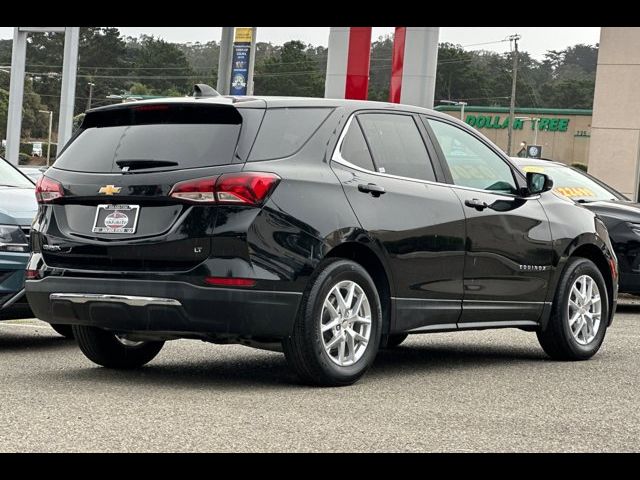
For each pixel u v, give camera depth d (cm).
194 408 572
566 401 627
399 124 718
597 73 2786
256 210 614
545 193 823
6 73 9706
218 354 809
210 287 609
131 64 11475
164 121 655
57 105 9850
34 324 995
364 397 620
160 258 622
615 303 859
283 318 623
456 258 721
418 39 1778
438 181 725
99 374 697
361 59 1839
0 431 505
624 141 2762
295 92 12206
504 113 9388
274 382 670
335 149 666
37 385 642
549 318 801
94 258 643
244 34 1672
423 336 953
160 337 657
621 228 1181
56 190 664
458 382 690
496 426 548
